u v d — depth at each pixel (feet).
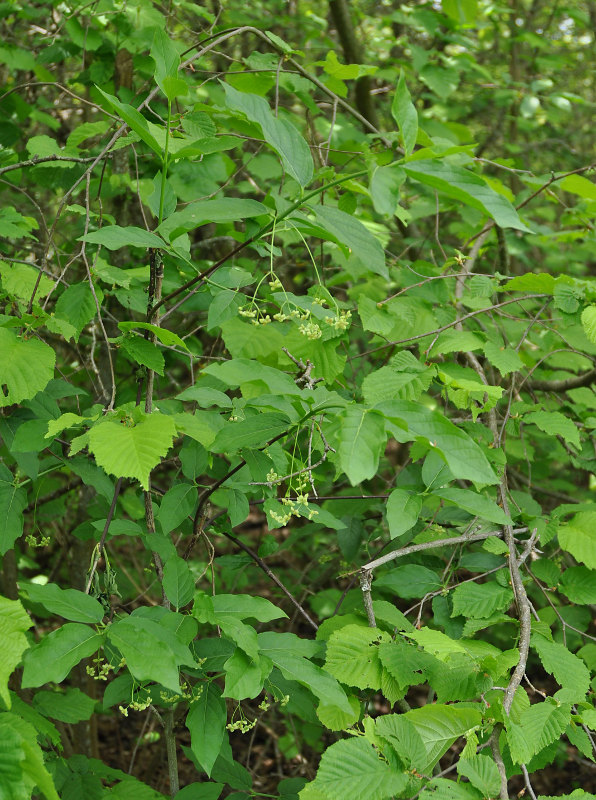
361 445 4.84
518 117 18.26
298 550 14.71
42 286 7.68
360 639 6.53
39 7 13.91
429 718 5.63
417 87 17.84
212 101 12.39
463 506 6.32
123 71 11.52
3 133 11.86
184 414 6.81
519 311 11.72
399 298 8.77
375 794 4.99
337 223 5.04
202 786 7.17
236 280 7.08
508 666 6.34
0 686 4.19
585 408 10.40
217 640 6.52
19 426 7.17
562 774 14.08
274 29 15.71
